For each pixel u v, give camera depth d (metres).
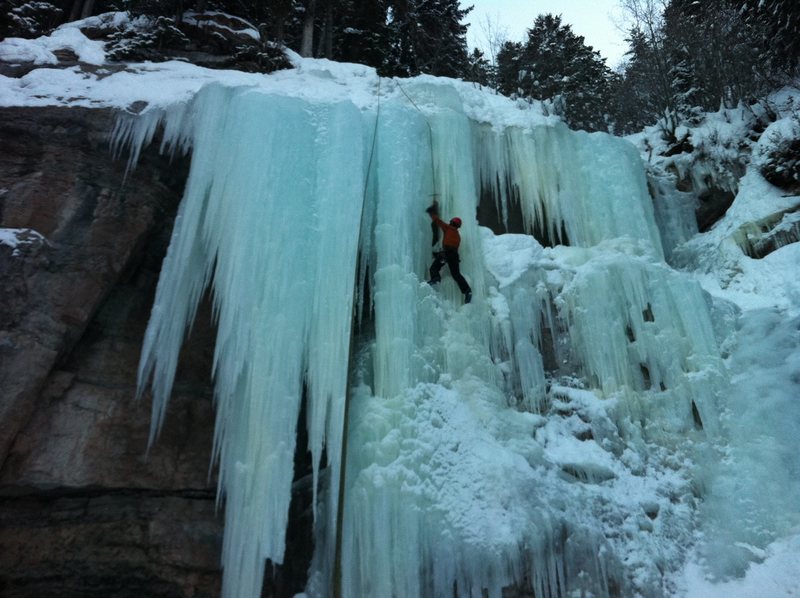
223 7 12.87
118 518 5.45
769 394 6.68
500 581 4.72
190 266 5.95
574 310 7.23
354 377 6.14
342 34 15.70
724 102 13.51
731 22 14.59
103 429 5.54
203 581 5.36
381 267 6.36
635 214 8.63
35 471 5.11
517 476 5.39
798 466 6.01
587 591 4.92
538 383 6.62
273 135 6.29
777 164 10.04
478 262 7.11
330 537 5.14
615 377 6.90
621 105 18.34
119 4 13.67
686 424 6.74
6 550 5.12
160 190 6.56
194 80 7.68
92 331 5.92
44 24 10.77
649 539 5.53
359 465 5.32
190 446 5.90
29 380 5.18
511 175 8.71
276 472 4.98
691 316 7.37
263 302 5.57
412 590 4.60
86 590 5.24
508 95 16.84
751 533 5.67
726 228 10.25
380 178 6.92
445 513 5.04
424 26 17.17
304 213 6.15
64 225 5.86
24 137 6.08
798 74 13.60
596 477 5.91
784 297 8.34
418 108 8.17
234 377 5.29
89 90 6.93
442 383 6.14
